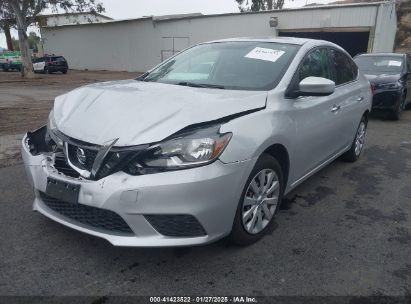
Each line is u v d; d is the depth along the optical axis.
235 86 3.50
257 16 24.53
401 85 9.30
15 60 35.09
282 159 3.45
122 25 33.78
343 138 4.89
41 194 3.04
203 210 2.59
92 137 2.66
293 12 22.83
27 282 2.63
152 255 2.98
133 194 2.49
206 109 2.77
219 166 2.62
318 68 4.15
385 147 6.84
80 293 2.53
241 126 2.81
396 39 36.84
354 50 22.69
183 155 2.53
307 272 2.85
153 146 2.52
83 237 3.21
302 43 4.11
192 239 2.66
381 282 2.76
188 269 2.83
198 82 3.71
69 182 2.66
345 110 4.67
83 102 3.14
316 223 3.66
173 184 2.49
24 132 7.25
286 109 3.31
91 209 2.67
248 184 2.95
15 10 24.64
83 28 37.88
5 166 5.04
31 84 20.36
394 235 3.48
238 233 2.99
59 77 26.64
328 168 5.44
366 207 4.09
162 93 3.14
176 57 4.46
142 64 33.34
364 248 3.23
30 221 3.48
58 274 2.72
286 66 3.64
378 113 10.66
